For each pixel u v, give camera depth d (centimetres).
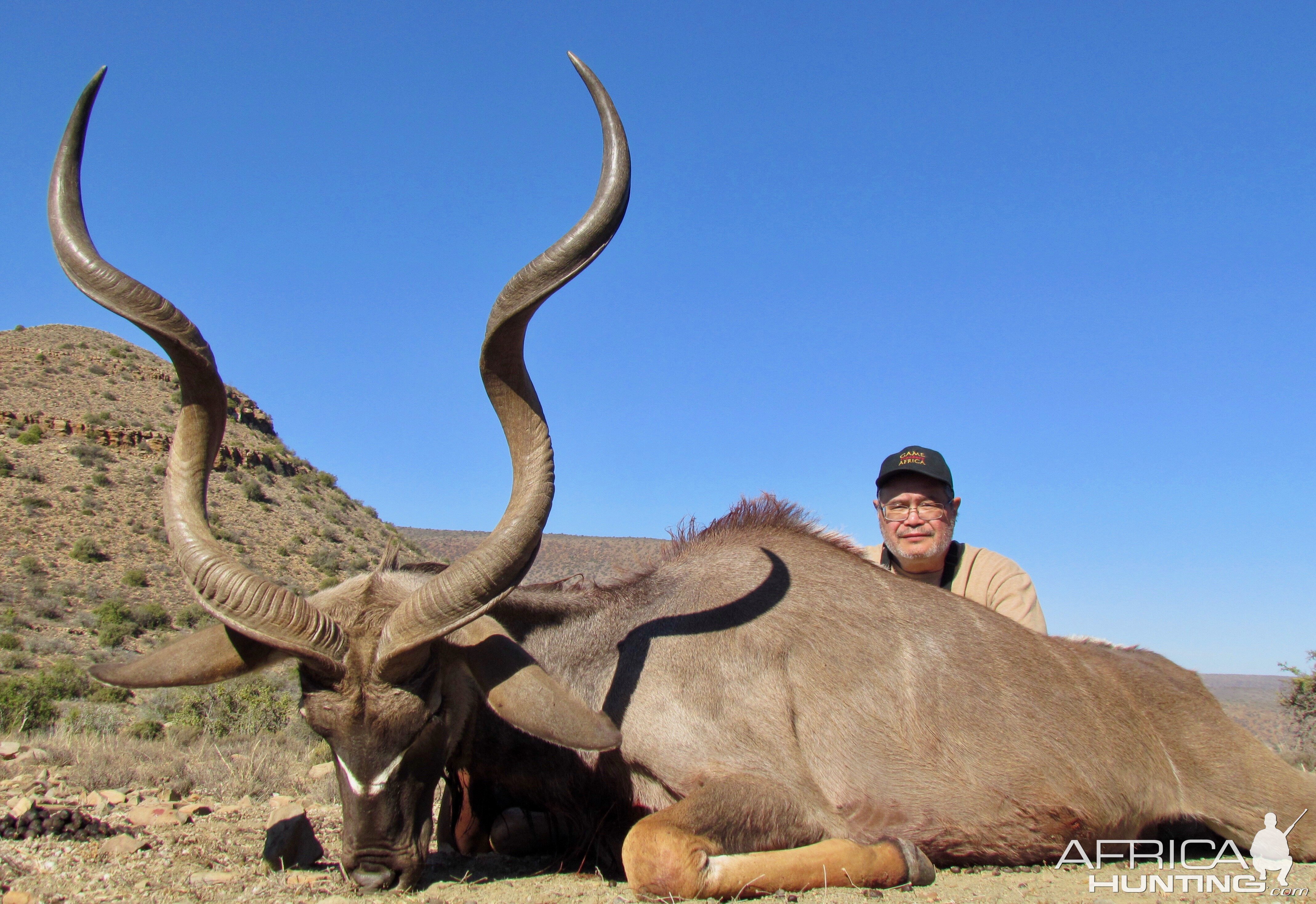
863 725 523
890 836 510
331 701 451
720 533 625
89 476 7144
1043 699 551
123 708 2358
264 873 509
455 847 596
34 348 9506
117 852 549
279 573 6356
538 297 451
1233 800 564
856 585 571
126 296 446
